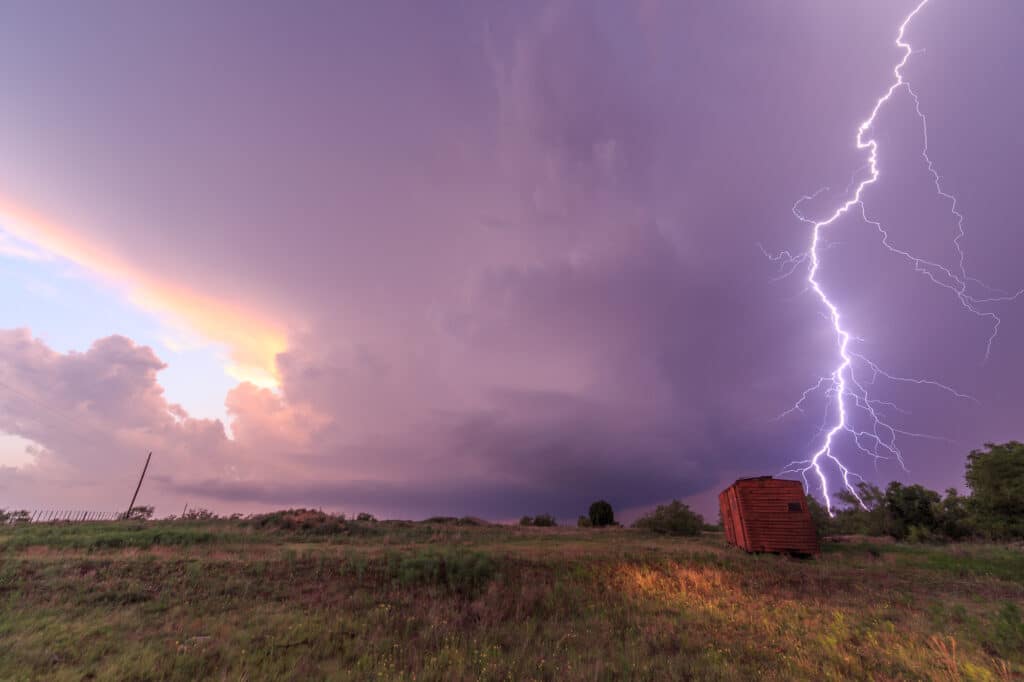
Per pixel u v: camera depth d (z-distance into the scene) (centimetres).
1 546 1719
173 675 730
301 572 1488
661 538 3209
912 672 802
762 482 2434
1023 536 2586
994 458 2741
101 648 825
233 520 3409
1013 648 899
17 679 698
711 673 789
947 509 2977
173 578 1333
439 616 1126
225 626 964
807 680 774
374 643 918
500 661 829
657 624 1112
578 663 836
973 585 1558
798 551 2278
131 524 2994
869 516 3275
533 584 1495
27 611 1016
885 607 1275
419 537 2872
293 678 738
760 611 1243
